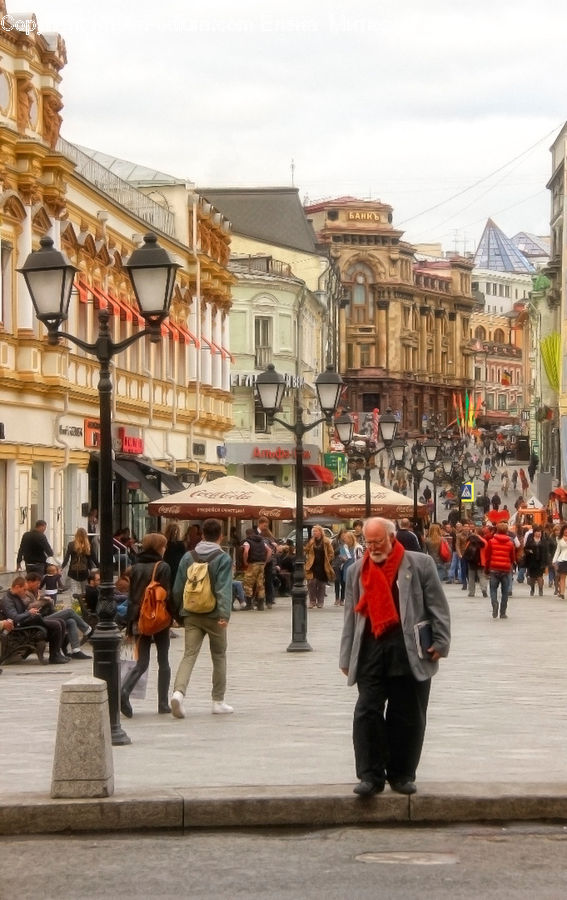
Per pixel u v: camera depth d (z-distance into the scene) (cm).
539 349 13512
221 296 6844
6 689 2295
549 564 5588
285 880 1071
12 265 3981
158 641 1944
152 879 1078
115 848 1185
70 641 2812
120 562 3922
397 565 1301
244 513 4284
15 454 3988
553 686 2228
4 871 1106
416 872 1094
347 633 1316
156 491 5188
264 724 1812
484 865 1116
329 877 1079
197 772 1419
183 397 6203
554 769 1427
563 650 2883
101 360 1695
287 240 11788
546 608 4303
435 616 1298
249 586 4353
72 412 4484
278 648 3039
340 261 19312
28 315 4047
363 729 1282
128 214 5244
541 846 1183
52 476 4300
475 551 4850
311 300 10450
